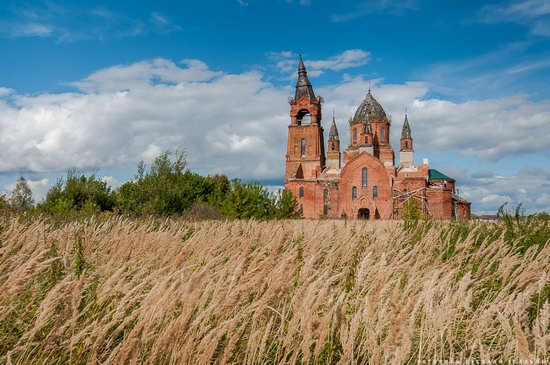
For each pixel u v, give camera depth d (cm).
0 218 1276
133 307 471
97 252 804
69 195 3409
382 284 468
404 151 10150
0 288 432
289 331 402
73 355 392
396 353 365
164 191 3281
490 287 738
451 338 466
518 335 393
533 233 1138
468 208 8906
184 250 736
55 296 397
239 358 426
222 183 7206
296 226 1437
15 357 395
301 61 10694
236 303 422
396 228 1440
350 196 8462
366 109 10175
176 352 368
